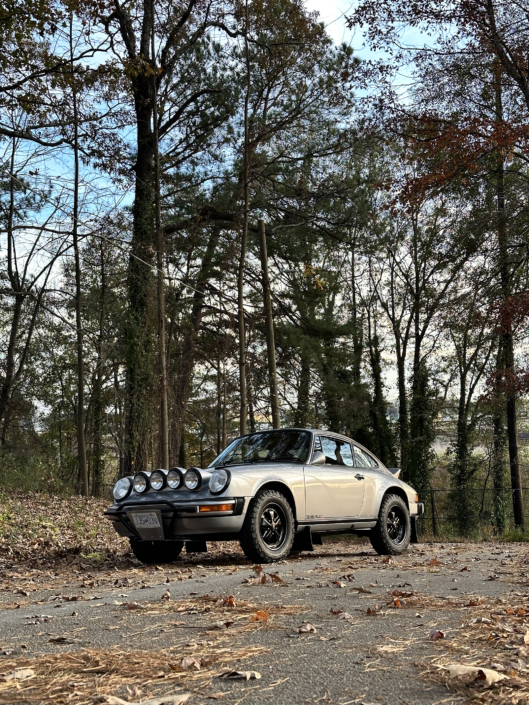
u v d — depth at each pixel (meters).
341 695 2.57
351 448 9.44
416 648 3.31
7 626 4.27
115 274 25.19
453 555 9.42
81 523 12.43
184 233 24.61
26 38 17.28
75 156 20.09
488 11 17.48
